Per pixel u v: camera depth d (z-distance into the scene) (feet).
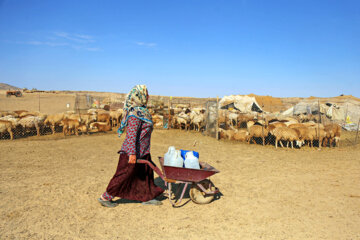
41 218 12.76
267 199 15.92
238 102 93.81
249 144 39.34
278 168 23.90
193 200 14.87
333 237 11.37
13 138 39.73
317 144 39.96
